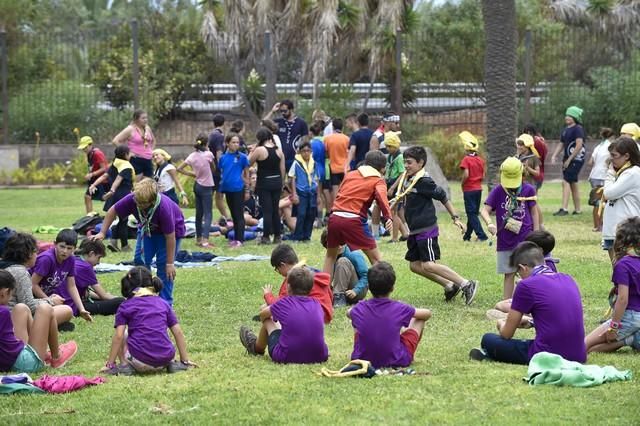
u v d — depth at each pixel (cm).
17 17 3753
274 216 1816
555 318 895
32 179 3347
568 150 2252
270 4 3897
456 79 3884
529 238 1055
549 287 902
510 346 920
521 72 3484
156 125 3816
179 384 857
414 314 915
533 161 1834
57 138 3462
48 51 3509
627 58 3619
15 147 3388
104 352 1013
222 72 4278
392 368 896
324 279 1061
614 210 1174
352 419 741
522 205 1193
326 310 1051
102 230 1214
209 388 839
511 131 2284
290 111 2055
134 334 902
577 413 750
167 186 1798
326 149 2091
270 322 955
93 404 797
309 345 926
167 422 748
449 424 727
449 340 1045
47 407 792
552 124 3409
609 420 732
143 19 4288
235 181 1786
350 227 1212
